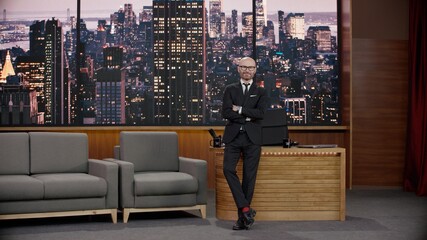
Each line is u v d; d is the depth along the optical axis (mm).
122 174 6453
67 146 6922
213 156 9633
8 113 9727
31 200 6078
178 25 9961
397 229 5953
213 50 9984
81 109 9828
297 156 6496
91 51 9859
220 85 9984
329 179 6516
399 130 9664
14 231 5898
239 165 6434
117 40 9898
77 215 6902
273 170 6488
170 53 9945
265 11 10000
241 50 9992
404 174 9516
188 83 9953
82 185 6219
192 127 9570
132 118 9898
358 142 9672
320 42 10016
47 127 9461
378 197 8625
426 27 9359
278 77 9992
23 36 9789
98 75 9859
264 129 6598
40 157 6766
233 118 6090
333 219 6523
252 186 6121
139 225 6250
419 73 9398
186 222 6438
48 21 9812
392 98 9656
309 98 9992
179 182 6555
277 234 5680
